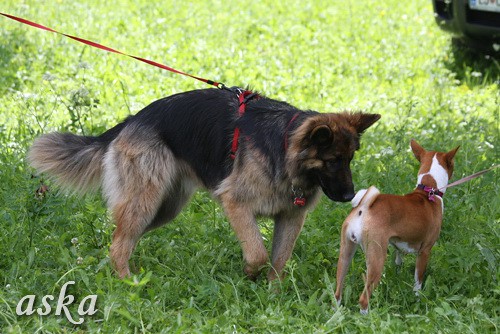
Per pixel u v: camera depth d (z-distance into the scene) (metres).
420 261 5.68
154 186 6.28
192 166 6.37
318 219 6.91
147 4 15.41
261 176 5.95
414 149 6.14
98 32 13.18
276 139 5.90
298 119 5.87
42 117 8.97
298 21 14.54
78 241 6.36
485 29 11.17
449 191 7.32
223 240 6.61
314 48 12.92
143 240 6.66
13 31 12.48
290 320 5.14
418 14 15.52
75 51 12.02
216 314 5.46
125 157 6.29
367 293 5.29
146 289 5.87
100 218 6.73
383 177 7.59
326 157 5.69
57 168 6.48
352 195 5.72
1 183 7.32
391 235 5.38
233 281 5.94
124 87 10.31
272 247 6.37
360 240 5.36
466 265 5.83
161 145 6.30
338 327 5.04
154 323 5.16
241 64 11.68
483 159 8.03
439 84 10.88
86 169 6.52
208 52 12.29
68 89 9.96
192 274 5.95
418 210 5.50
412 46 13.24
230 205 6.06
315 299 5.38
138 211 6.27
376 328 5.04
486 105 10.27
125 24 13.77
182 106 6.33
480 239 6.16
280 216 6.28
